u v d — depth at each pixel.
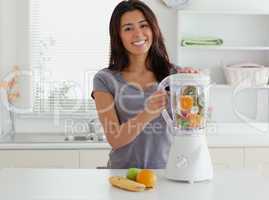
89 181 1.84
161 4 4.05
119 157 2.22
